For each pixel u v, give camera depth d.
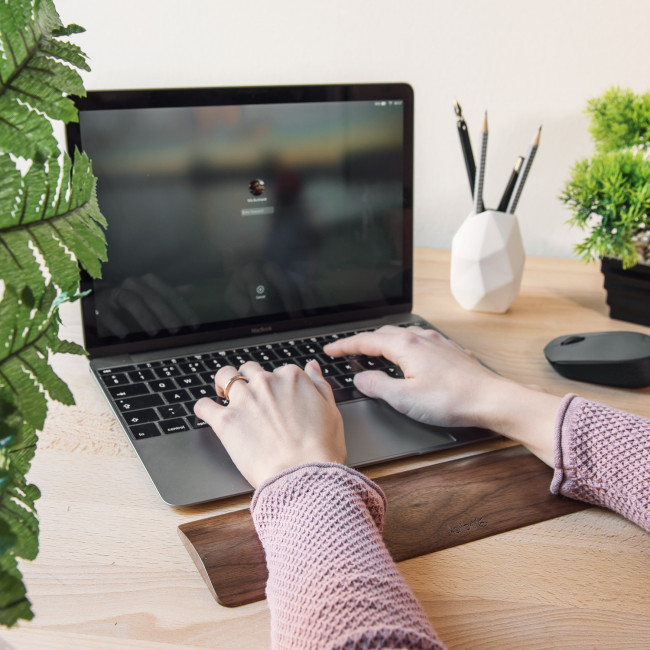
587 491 0.56
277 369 0.64
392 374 0.74
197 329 0.79
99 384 0.69
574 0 1.00
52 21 0.30
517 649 0.43
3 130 0.29
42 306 0.29
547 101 1.06
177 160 0.75
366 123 0.83
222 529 0.52
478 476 0.60
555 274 1.06
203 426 0.63
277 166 0.80
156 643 0.43
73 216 0.31
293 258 0.82
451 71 1.05
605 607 0.46
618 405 0.71
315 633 0.39
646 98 0.87
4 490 0.27
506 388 0.64
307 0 1.01
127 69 1.04
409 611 0.40
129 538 0.51
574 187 0.86
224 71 1.05
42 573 0.47
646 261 0.84
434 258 1.11
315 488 0.49
